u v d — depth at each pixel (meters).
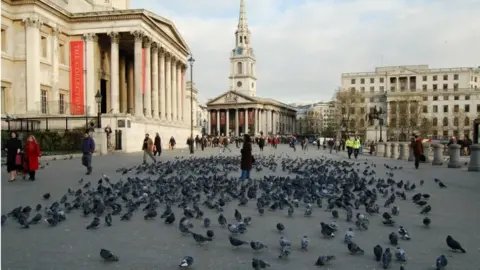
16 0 48.16
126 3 68.75
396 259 6.79
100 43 58.41
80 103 55.53
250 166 17.80
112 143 43.94
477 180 18.66
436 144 29.31
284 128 188.75
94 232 8.80
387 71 149.50
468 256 7.02
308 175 18.98
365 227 8.96
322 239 8.16
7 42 48.09
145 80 57.88
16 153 17.78
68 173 21.27
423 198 13.27
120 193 12.63
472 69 143.62
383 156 44.50
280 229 8.47
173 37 70.44
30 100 48.25
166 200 11.83
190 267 6.43
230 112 162.75
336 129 119.12
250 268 6.40
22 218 9.15
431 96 138.25
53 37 52.47
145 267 6.46
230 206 11.85
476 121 41.16
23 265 6.57
